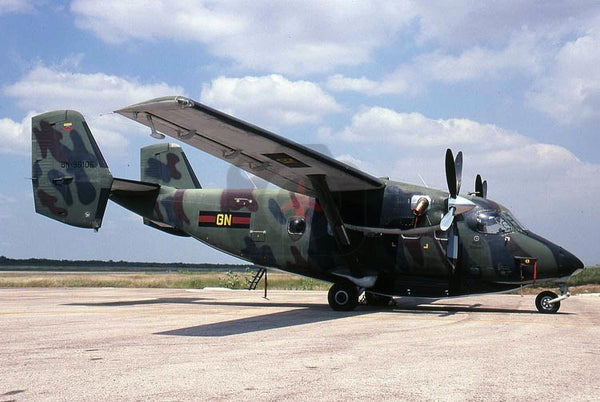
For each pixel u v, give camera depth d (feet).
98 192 50.90
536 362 22.03
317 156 39.40
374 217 46.47
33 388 17.35
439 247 45.32
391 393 16.81
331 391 17.03
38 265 509.76
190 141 39.65
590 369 20.66
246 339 28.27
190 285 112.57
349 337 29.17
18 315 41.73
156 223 54.90
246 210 51.52
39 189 51.98
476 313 44.75
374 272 46.85
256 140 37.78
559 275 44.16
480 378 18.98
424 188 46.16
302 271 49.80
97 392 16.83
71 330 32.22
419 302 59.47
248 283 99.30
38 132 52.31
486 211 45.55
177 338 28.68
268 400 15.92
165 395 16.47
